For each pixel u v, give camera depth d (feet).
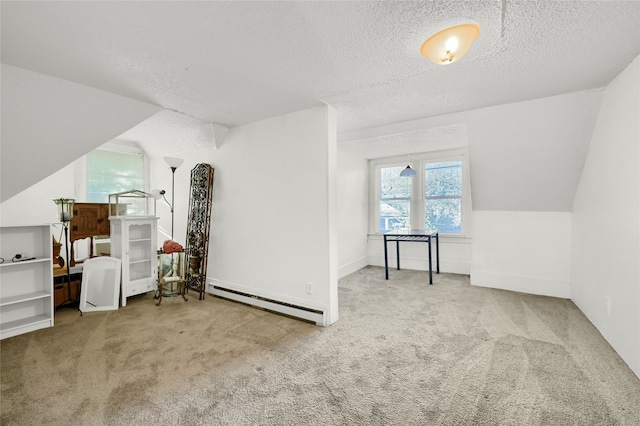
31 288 9.59
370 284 14.14
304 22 5.19
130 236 12.16
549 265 12.11
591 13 4.92
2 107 7.07
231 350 7.61
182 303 11.51
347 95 8.68
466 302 11.34
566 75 7.43
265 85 7.98
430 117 10.95
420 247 17.40
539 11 4.87
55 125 8.01
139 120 9.45
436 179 17.03
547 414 5.17
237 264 11.84
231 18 5.09
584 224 9.96
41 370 6.65
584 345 7.67
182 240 14.02
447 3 4.65
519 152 10.65
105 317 9.95
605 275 8.00
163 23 5.26
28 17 5.08
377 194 18.85
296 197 10.11
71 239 11.22
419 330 8.80
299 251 10.03
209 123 11.41
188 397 5.73
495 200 12.84
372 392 5.87
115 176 14.28
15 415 5.20
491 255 13.34
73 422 5.05
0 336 8.25
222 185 12.43
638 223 6.21
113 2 4.67
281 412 5.32
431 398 5.66
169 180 14.73
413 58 6.52
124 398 5.69
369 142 14.02
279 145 10.54
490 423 4.98
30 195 11.51
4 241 9.19
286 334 8.58
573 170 10.30
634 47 6.04
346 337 8.37
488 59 6.58
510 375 6.38
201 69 7.07
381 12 4.88
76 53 6.38
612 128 7.70
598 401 5.49
